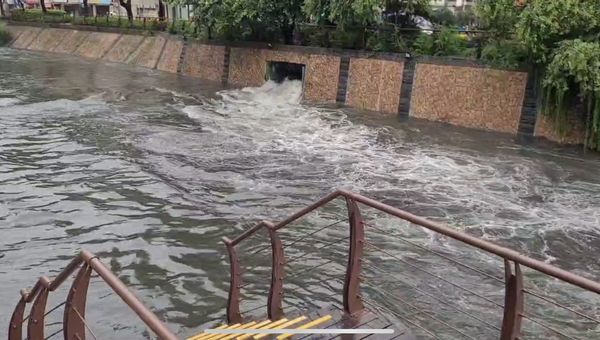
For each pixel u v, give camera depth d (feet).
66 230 29.86
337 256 27.30
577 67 45.80
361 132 55.47
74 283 10.59
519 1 52.49
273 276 17.90
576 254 28.73
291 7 78.38
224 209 33.45
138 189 36.52
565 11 47.60
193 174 40.04
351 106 69.21
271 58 81.00
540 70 52.03
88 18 130.52
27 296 12.20
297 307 21.95
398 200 36.01
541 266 10.15
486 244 11.20
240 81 86.43
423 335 19.99
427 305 22.45
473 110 57.67
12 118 57.00
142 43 112.57
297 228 30.81
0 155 43.60
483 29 59.88
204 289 23.86
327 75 72.38
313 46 75.36
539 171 43.14
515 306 11.24
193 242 28.78
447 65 59.88
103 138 49.83
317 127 57.62
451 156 47.03
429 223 12.51
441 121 60.29
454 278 25.05
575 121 50.42
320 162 44.42
